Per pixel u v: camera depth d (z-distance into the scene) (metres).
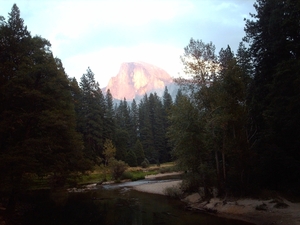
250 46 26.03
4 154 16.25
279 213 14.52
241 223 14.34
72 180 24.05
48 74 20.64
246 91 21.22
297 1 19.03
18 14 20.39
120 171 44.78
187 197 22.80
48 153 19.33
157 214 17.61
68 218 17.30
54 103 20.94
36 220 16.77
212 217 16.16
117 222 15.80
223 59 24.61
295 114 17.47
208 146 20.27
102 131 60.81
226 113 18.41
